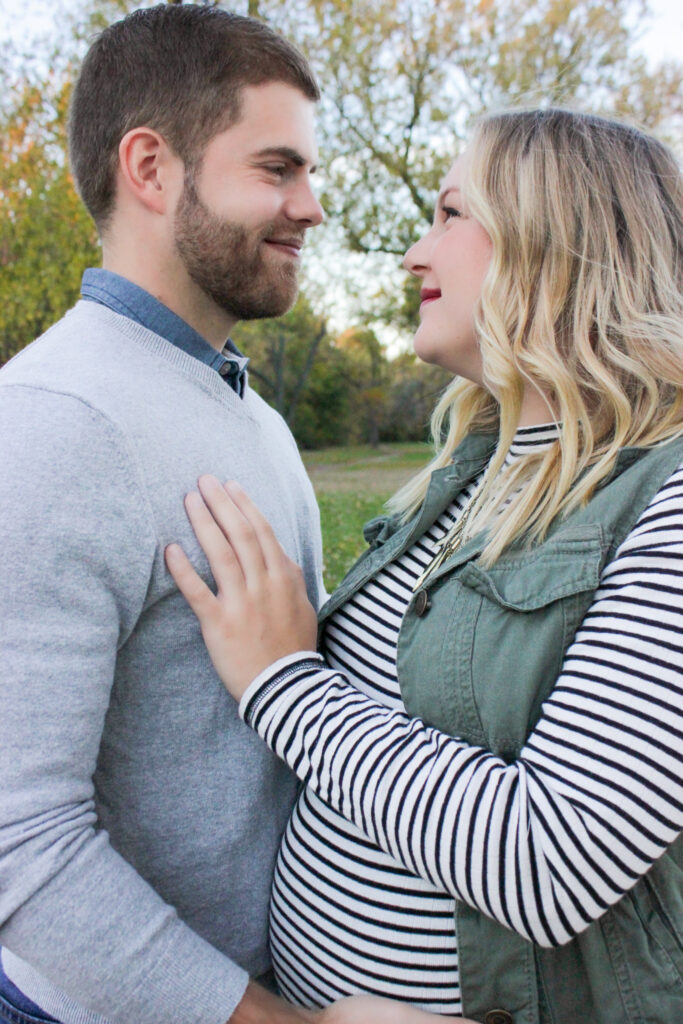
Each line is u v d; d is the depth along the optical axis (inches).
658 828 31.4
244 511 43.9
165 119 46.4
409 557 49.4
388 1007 40.1
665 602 32.9
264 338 985.5
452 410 58.3
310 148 50.0
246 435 49.3
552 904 32.2
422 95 437.1
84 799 37.7
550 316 42.4
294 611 42.6
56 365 41.7
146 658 42.5
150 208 48.1
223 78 46.0
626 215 42.2
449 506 50.8
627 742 31.5
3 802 34.4
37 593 35.7
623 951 36.8
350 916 43.0
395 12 402.6
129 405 41.4
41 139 337.7
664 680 31.8
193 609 41.8
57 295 363.9
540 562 38.1
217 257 48.1
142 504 40.0
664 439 39.6
